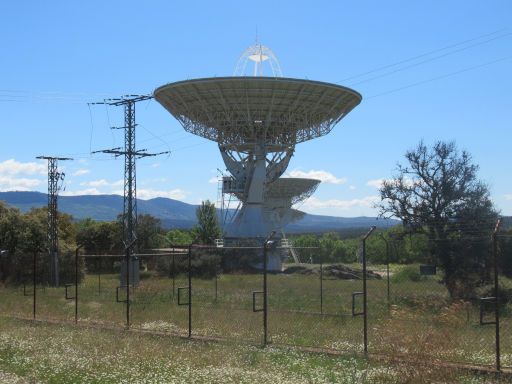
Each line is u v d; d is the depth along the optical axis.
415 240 41.12
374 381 11.53
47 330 19.05
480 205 36.44
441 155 37.00
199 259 57.59
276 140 62.28
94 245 86.88
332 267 60.62
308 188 71.44
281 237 70.38
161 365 13.14
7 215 62.06
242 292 37.25
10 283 48.38
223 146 63.19
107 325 20.38
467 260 33.47
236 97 56.12
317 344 16.34
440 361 12.05
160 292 36.12
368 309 26.12
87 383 11.91
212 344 16.25
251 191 64.25
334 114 59.78
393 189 37.66
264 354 14.51
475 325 19.72
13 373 12.88
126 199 59.66
